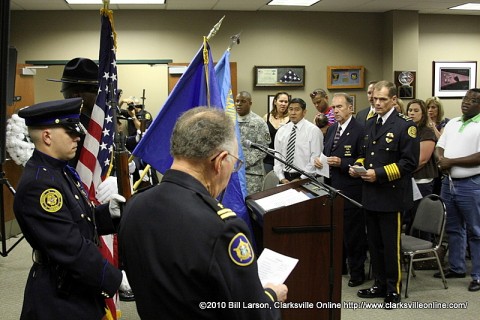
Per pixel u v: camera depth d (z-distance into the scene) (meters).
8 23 2.35
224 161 1.13
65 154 1.63
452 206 3.88
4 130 2.49
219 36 7.02
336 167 3.80
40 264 1.60
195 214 1.03
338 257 2.28
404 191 3.25
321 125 5.11
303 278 2.25
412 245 3.60
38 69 6.70
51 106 1.60
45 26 6.68
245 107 4.41
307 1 6.53
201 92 2.15
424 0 6.52
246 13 7.05
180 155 1.12
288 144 4.20
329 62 7.31
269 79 7.16
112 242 2.05
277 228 2.21
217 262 0.98
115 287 1.59
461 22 7.78
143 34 6.85
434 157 4.27
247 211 2.39
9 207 5.35
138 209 1.11
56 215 1.53
